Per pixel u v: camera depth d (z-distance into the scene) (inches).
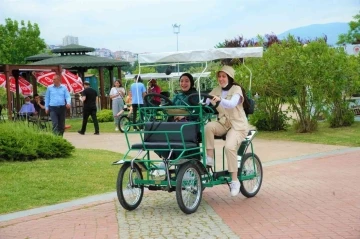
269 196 353.1
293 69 682.8
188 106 315.3
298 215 298.7
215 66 522.9
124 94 858.1
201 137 321.4
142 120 334.3
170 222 293.1
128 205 319.3
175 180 314.5
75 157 505.0
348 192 354.0
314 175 422.0
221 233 267.3
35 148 480.1
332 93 701.9
